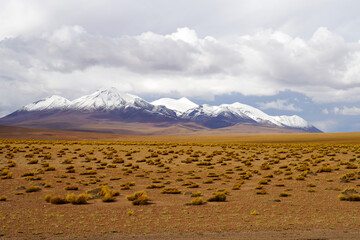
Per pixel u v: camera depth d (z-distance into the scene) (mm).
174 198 24516
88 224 16922
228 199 23875
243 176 36312
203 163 47781
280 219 17641
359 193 25141
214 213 19312
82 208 21016
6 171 37688
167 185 31375
